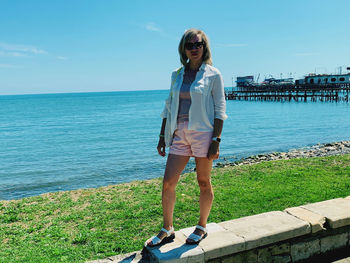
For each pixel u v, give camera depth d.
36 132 29.17
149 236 4.45
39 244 4.28
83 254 3.93
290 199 5.75
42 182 11.20
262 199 5.84
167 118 3.05
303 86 73.62
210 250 2.82
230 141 20.61
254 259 3.04
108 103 98.75
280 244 3.12
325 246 3.33
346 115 36.12
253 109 52.28
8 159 16.31
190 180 7.68
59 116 49.81
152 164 13.72
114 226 4.85
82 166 13.85
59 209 5.95
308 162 9.34
